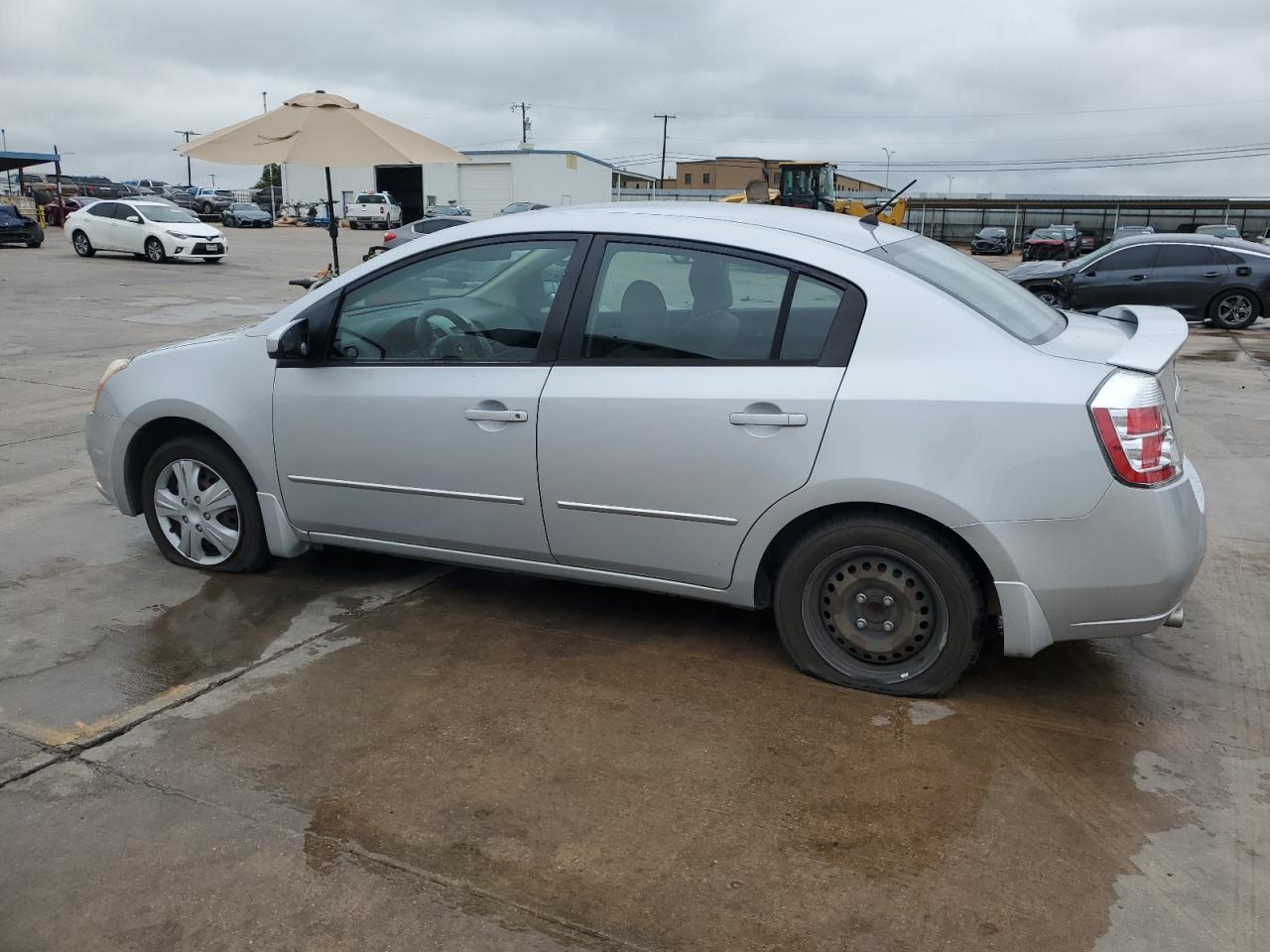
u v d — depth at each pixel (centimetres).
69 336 1320
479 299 387
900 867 266
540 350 373
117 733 332
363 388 403
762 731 333
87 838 277
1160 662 386
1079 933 242
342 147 909
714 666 378
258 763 314
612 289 365
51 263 2534
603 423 359
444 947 238
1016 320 347
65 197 4953
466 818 287
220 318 1562
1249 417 849
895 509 337
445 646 397
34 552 499
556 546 383
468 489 389
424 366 395
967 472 319
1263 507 590
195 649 394
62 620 420
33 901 253
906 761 316
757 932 243
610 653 390
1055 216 6769
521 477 377
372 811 290
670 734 331
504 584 459
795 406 334
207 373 442
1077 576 318
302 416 417
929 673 348
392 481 404
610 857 270
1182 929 243
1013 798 296
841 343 335
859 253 344
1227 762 317
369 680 368
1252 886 259
